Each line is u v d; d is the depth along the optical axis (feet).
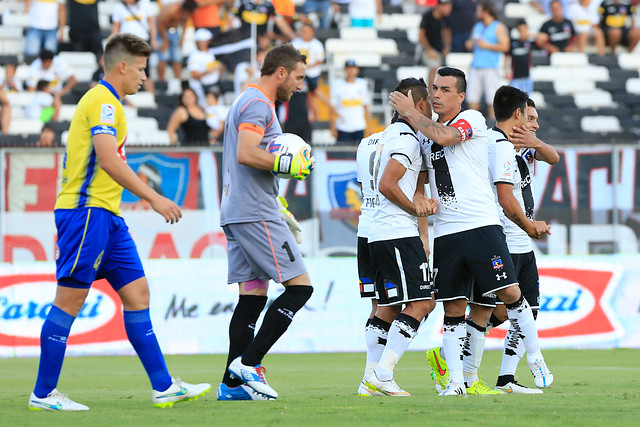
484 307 64.75
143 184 50.26
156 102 179.52
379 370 60.34
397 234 59.77
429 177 61.36
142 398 61.87
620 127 194.08
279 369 99.71
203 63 171.42
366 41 194.59
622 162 130.93
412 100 59.72
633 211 131.13
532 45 202.08
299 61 59.11
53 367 51.78
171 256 125.70
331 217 124.88
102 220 51.31
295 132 161.68
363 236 66.49
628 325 128.88
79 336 123.34
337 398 58.34
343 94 168.55
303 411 49.03
